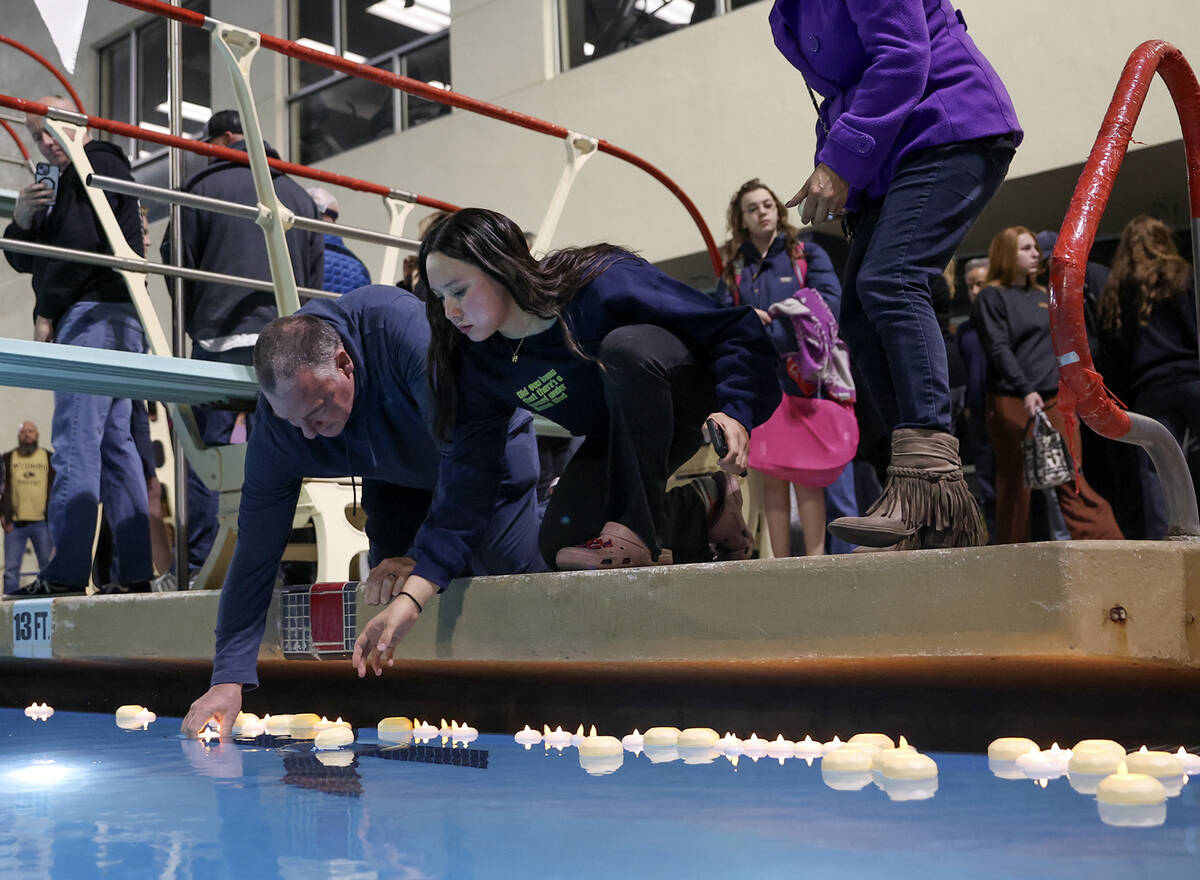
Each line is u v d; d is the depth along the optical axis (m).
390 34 8.02
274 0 8.50
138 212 3.42
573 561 1.84
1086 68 5.16
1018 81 5.35
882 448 3.11
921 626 1.38
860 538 1.67
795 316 3.04
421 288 2.21
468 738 1.89
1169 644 1.32
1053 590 1.28
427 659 1.97
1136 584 1.31
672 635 1.64
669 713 1.91
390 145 7.80
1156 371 3.58
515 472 2.31
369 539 2.37
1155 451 1.57
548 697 2.08
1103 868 0.80
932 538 1.68
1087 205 1.45
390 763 1.53
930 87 1.79
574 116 6.96
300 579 3.32
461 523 1.95
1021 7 5.35
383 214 7.82
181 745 1.86
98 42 9.46
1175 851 0.85
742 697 1.82
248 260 3.19
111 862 0.92
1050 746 1.53
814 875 0.81
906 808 1.07
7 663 3.09
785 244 3.62
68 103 3.36
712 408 1.98
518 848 0.93
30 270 3.56
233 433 3.97
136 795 1.30
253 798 1.25
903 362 1.74
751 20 6.28
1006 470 3.81
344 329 2.04
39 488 6.45
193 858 0.92
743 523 2.29
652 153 6.63
